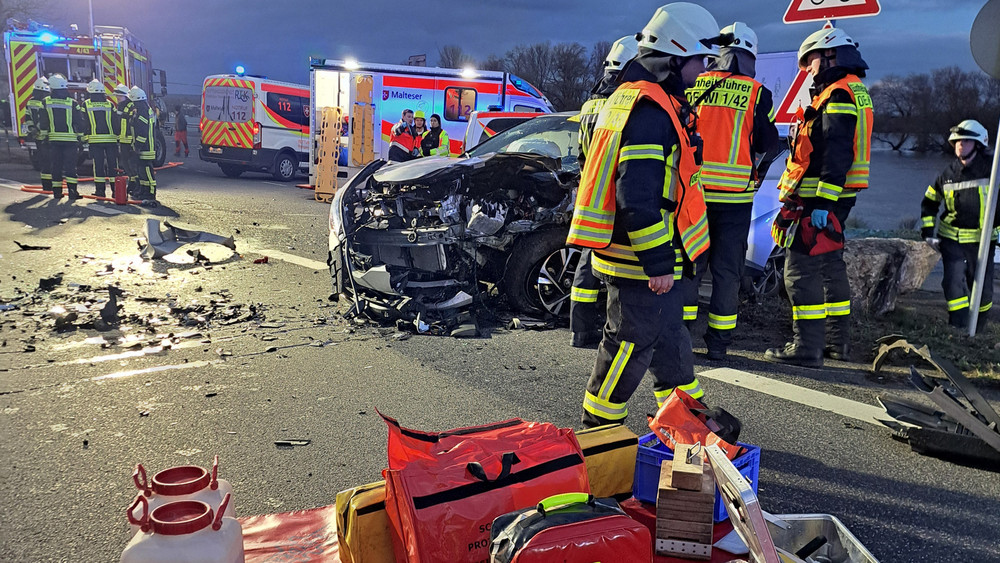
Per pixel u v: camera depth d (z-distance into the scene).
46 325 5.41
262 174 20.36
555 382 4.64
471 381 4.60
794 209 5.07
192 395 4.17
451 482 2.28
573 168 6.53
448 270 5.90
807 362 5.13
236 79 17.62
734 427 3.01
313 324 5.72
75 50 16.98
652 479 2.85
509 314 6.23
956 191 6.08
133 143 11.98
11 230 9.02
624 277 3.13
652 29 3.05
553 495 2.38
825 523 2.59
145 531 1.96
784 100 6.87
